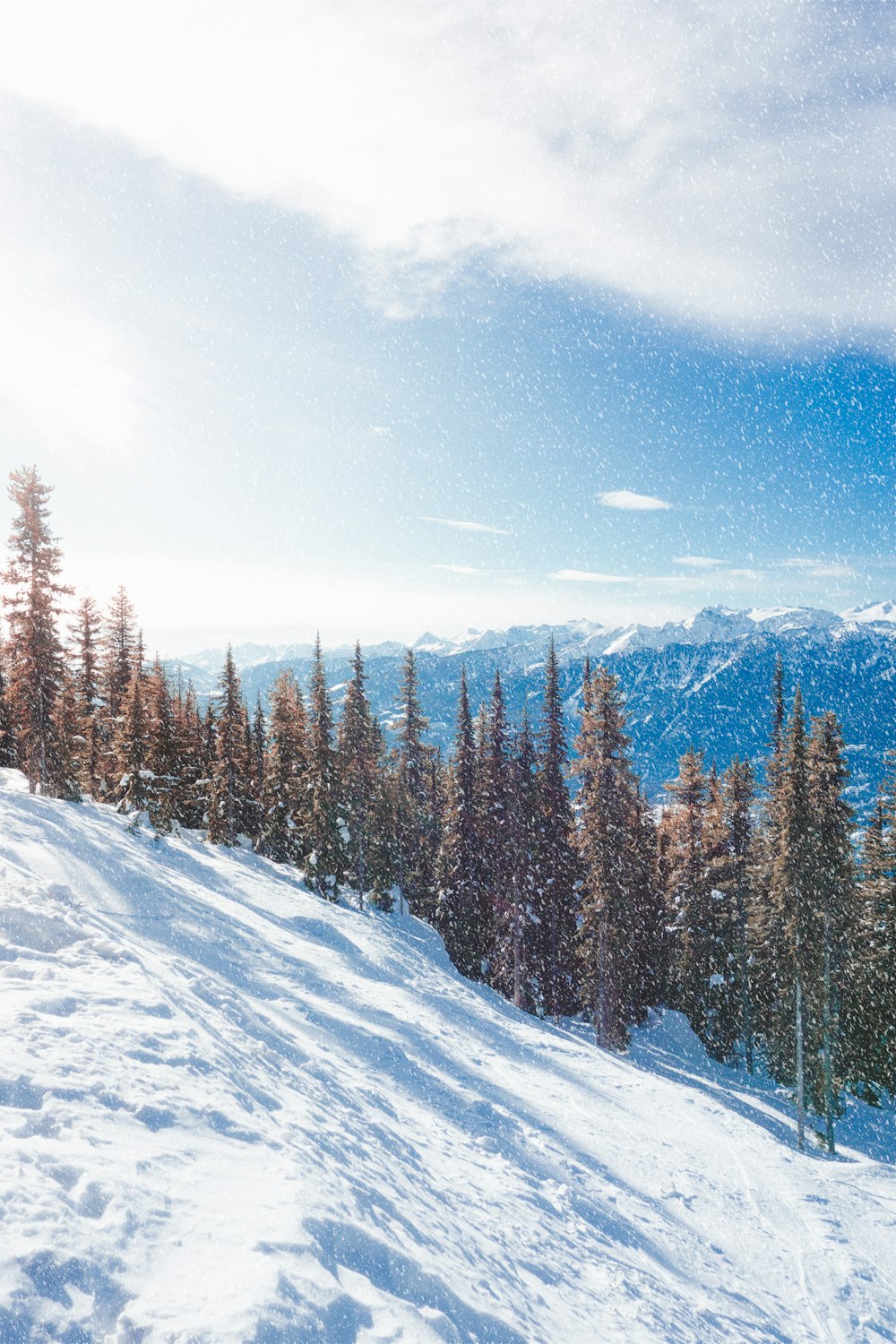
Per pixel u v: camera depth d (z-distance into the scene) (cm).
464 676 3769
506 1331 677
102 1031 826
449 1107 1630
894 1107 3269
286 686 4475
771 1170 2017
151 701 3944
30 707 3356
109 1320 434
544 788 3512
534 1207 1238
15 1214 472
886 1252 1678
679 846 4022
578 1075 2372
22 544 3300
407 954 3177
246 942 2297
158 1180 581
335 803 3888
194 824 4541
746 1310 1246
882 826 3212
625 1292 1066
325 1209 641
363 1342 506
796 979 2727
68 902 1340
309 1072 1280
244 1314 457
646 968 3944
